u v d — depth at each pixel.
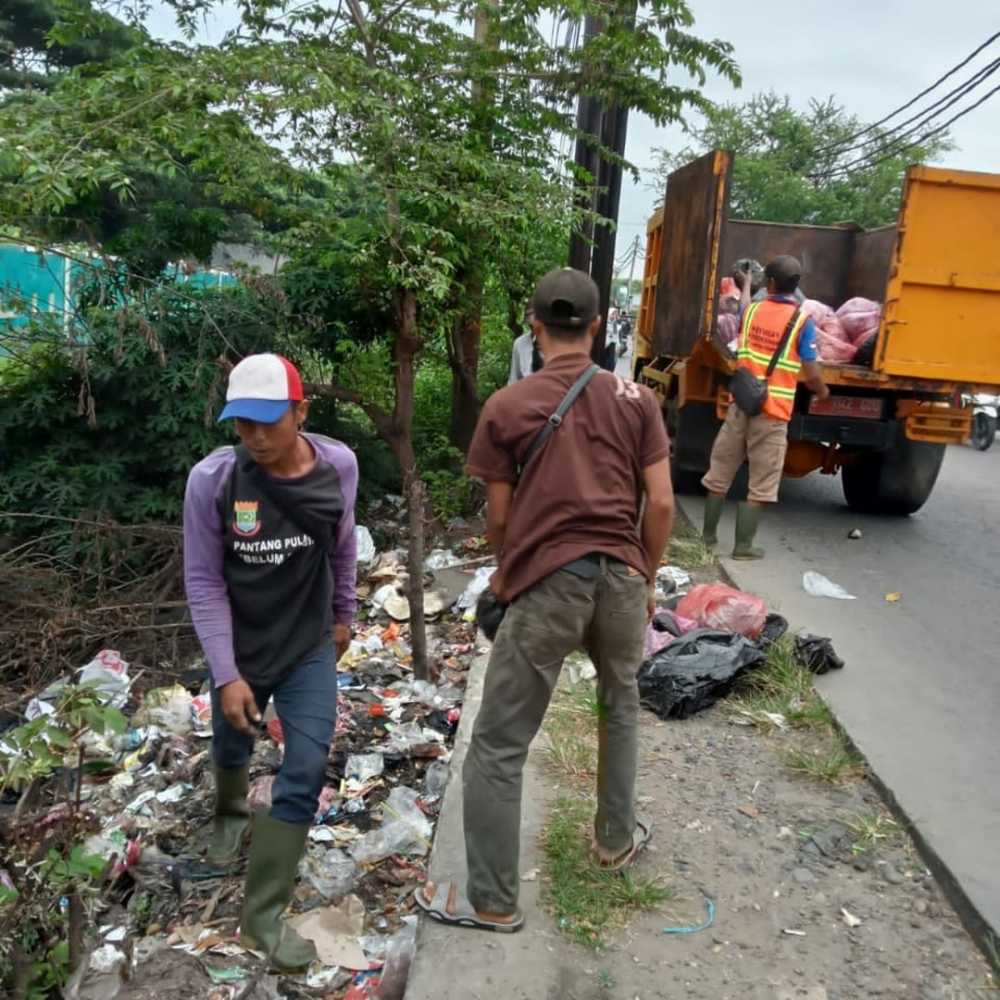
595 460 2.66
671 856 3.23
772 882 3.12
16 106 6.46
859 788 3.70
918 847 3.30
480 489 8.52
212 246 8.14
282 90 6.38
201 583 2.99
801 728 4.16
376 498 8.47
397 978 2.90
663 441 2.74
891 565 6.98
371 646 5.70
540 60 8.34
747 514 6.70
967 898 2.97
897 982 2.71
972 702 4.48
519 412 2.66
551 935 2.84
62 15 7.44
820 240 10.44
